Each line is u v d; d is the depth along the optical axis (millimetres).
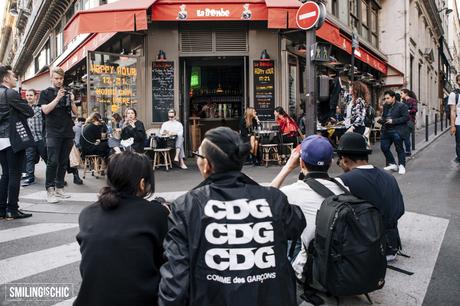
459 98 9742
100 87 11531
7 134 6113
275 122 12367
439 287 3752
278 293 2080
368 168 3941
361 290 3047
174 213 2176
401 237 5094
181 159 11266
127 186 2555
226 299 1991
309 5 6613
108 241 2361
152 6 11016
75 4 19469
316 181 3471
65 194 7746
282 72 12484
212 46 12359
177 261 2078
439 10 41281
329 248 3059
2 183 6352
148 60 12242
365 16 21516
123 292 2307
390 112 9469
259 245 2098
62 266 4434
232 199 2188
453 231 5309
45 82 18125
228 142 2316
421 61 30125
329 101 7527
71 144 7531
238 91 13953
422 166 10508
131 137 9711
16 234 5566
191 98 13836
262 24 12391
